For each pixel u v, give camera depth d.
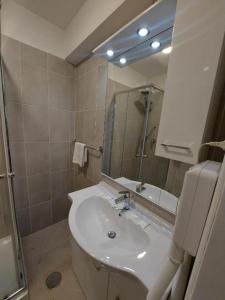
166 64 0.86
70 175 1.93
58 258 1.46
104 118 1.36
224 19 0.44
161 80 0.89
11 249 1.20
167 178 0.89
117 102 1.22
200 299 0.24
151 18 0.76
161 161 0.91
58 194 1.87
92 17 1.08
